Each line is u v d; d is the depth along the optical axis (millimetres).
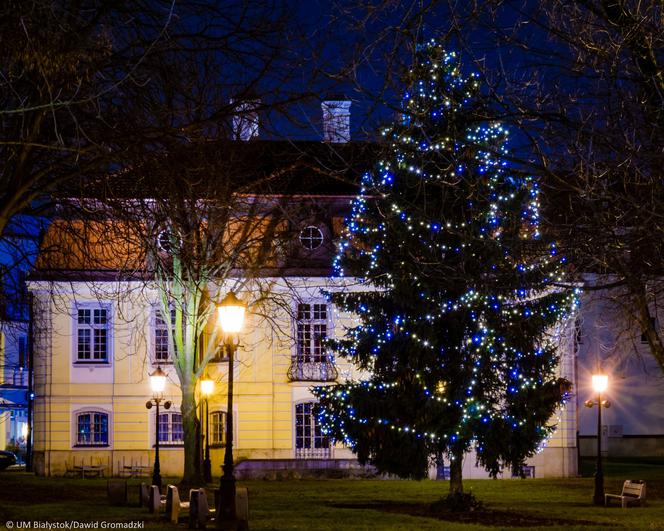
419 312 27312
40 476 44938
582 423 52188
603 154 12367
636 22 11828
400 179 23734
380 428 28188
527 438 27953
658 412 51875
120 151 14547
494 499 32219
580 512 27500
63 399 45969
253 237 35531
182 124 15188
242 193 24281
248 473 42500
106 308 44500
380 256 27219
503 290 14172
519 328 26938
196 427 38344
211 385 39000
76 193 16172
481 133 16141
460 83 15094
